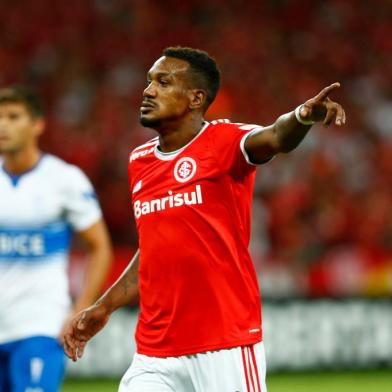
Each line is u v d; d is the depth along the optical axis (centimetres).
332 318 4319
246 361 1605
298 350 4269
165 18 7444
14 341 2164
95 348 4075
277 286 4500
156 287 1636
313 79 7044
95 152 5894
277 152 1517
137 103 6581
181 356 1616
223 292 1600
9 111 2217
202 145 1612
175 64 1645
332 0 7606
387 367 4325
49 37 7238
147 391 1634
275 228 5225
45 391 2141
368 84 7031
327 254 4956
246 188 1620
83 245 4756
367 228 5241
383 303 4359
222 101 6444
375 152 6144
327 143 6009
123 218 5372
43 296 2188
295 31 7412
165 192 1622
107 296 1753
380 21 7531
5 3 7400
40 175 2247
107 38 7244
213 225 1591
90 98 6662
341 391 3772
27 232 2205
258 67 7025
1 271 2184
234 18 7500
